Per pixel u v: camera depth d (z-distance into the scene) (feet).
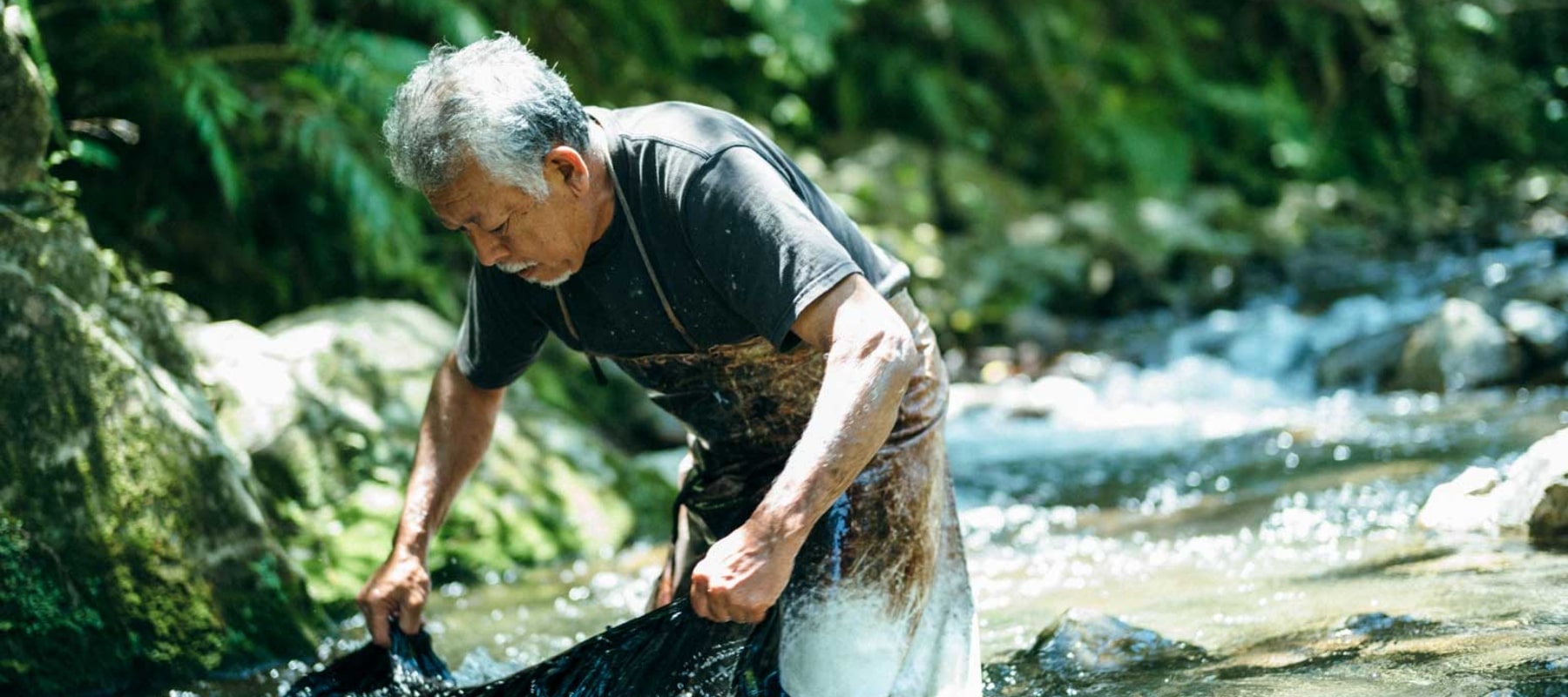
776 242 5.75
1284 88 36.86
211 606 8.40
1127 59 34.99
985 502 13.48
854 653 6.36
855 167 28.04
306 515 10.79
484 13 20.16
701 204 5.94
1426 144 37.91
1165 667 6.98
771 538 5.51
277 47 16.17
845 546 6.45
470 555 11.05
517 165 5.68
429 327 13.20
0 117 8.57
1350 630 7.18
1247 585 8.71
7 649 7.56
